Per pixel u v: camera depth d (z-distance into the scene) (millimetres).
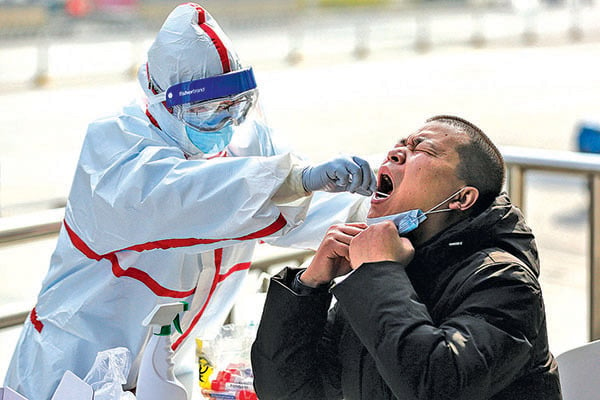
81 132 26797
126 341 5402
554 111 29688
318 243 5715
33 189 20156
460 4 63000
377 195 4547
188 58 4969
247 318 6164
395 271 4070
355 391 4438
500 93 33719
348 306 4074
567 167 7273
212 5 51406
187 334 5641
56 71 37969
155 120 5176
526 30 56469
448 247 4254
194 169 4746
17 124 28094
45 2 52531
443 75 39000
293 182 4730
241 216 4664
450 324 4000
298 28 49125
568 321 11172
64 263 5395
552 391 4234
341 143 24859
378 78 38250
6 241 5953
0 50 43719
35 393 5414
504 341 3912
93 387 4941
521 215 4410
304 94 34000
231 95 4949
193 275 5305
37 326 5551
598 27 59000
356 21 52062
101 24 51312
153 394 4832
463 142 4312
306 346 4488
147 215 4785
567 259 14453
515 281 4035
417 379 3844
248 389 5285
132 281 5242
